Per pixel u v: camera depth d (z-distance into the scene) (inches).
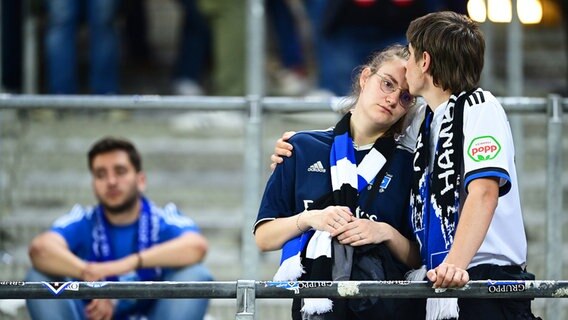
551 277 698.8
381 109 510.0
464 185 482.9
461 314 494.0
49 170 1068.5
